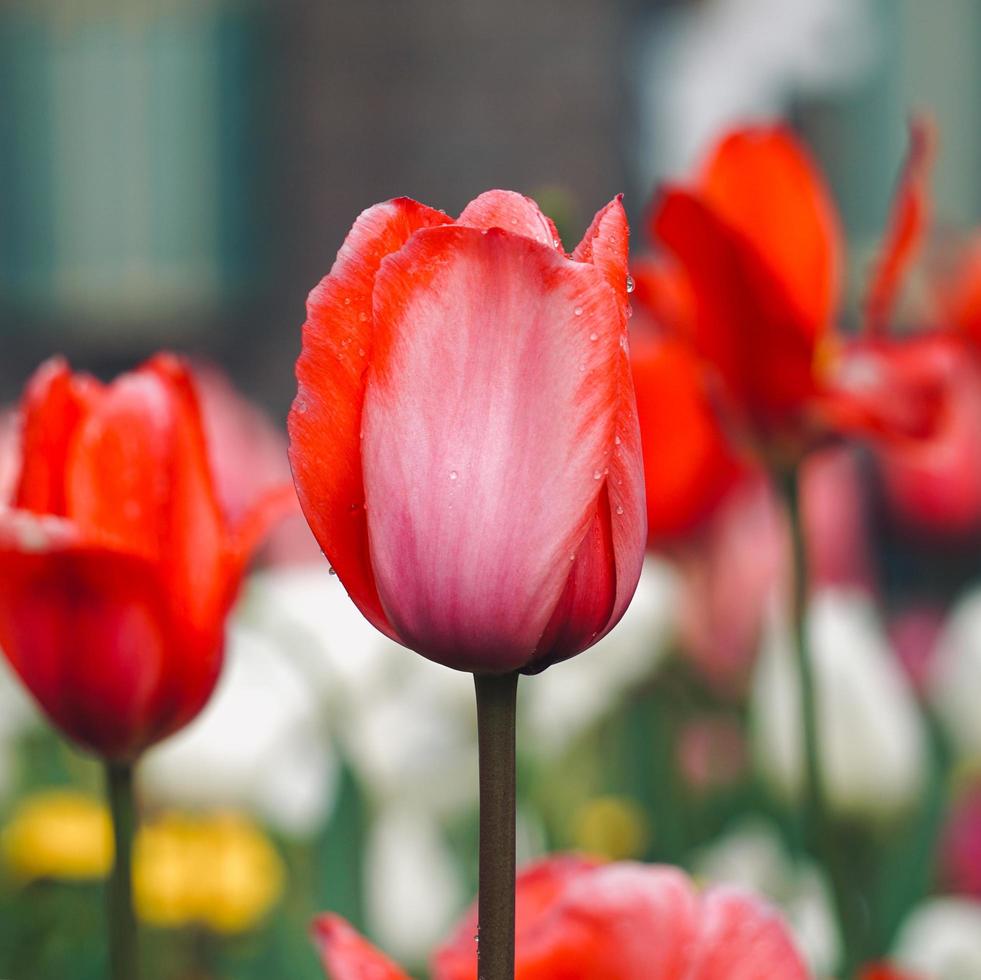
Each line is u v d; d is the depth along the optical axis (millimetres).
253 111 4801
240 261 4852
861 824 1005
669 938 571
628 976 571
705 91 2320
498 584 519
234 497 1297
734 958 570
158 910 997
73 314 4969
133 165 4918
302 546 1334
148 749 623
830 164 3916
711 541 1280
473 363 518
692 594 1273
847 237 3908
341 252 529
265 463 1478
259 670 1082
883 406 785
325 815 983
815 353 778
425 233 518
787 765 1042
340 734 938
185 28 4844
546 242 536
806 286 772
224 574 624
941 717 1200
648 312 834
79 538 602
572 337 516
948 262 1282
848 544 1363
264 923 1044
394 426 521
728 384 787
